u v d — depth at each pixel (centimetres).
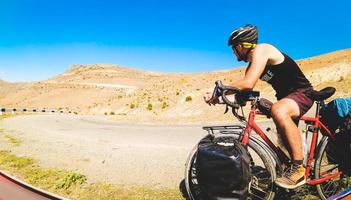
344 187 350
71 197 449
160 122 2281
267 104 331
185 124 1964
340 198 320
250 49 326
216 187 314
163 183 471
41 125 1725
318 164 338
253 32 321
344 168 339
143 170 550
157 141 989
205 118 2262
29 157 704
